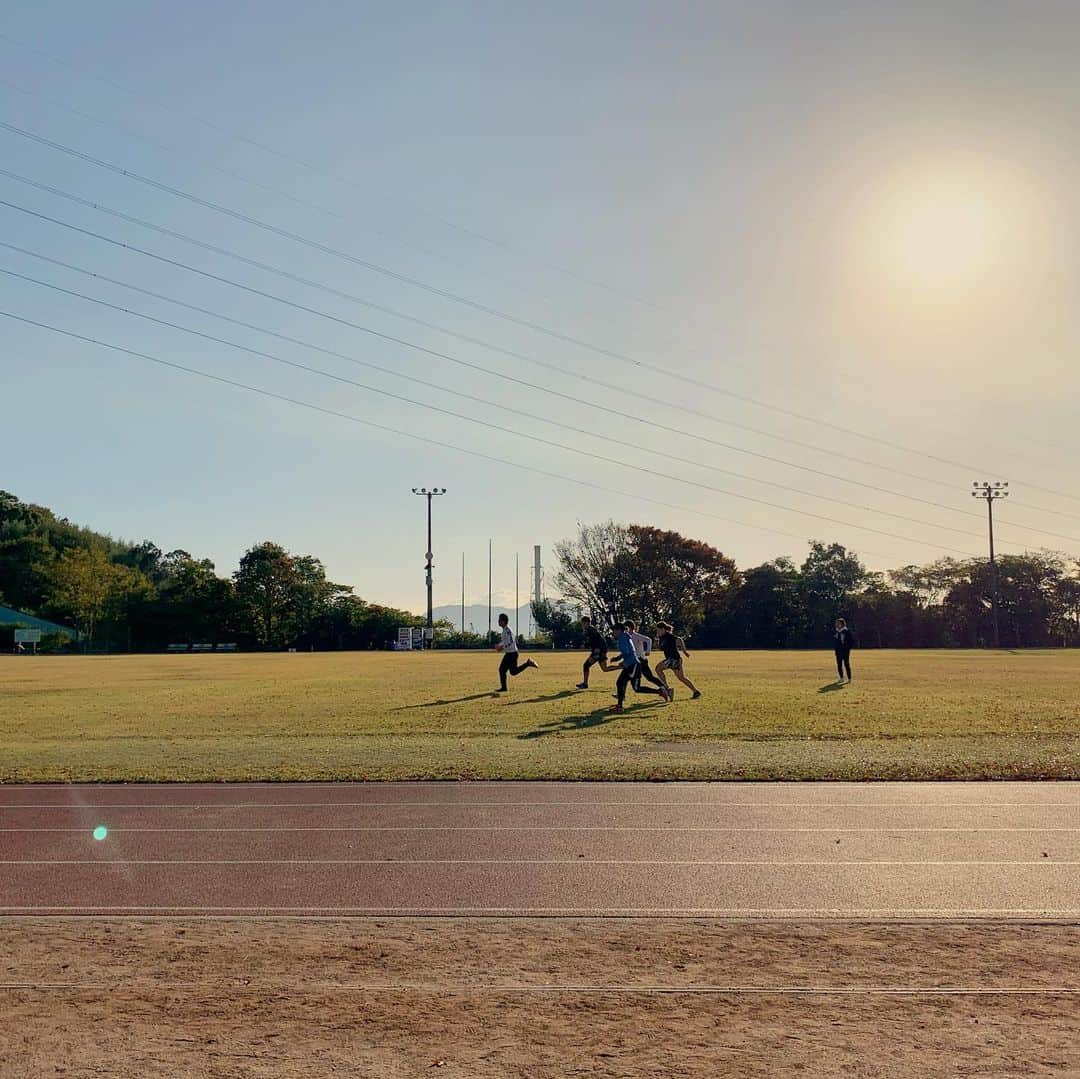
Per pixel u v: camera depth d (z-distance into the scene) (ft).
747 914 27.58
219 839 37.29
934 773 49.42
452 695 96.99
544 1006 20.85
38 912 28.40
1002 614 301.63
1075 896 29.14
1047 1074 17.49
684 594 305.53
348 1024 20.01
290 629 326.65
